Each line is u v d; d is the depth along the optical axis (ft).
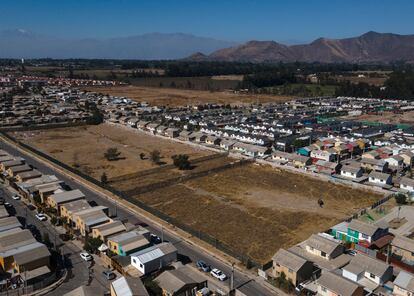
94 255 158.10
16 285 133.39
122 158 307.58
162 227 184.75
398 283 127.54
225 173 270.46
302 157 285.43
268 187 242.99
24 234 158.30
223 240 174.60
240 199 222.69
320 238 158.92
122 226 169.48
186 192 233.55
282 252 145.89
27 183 224.12
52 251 159.84
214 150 331.36
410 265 144.46
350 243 164.86
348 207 212.02
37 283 134.21
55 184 220.84
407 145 323.78
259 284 139.95
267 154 312.09
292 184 248.73
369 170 271.08
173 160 289.33
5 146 335.67
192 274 139.85
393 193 226.99
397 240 158.92
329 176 257.14
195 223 192.03
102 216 180.55
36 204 205.77
